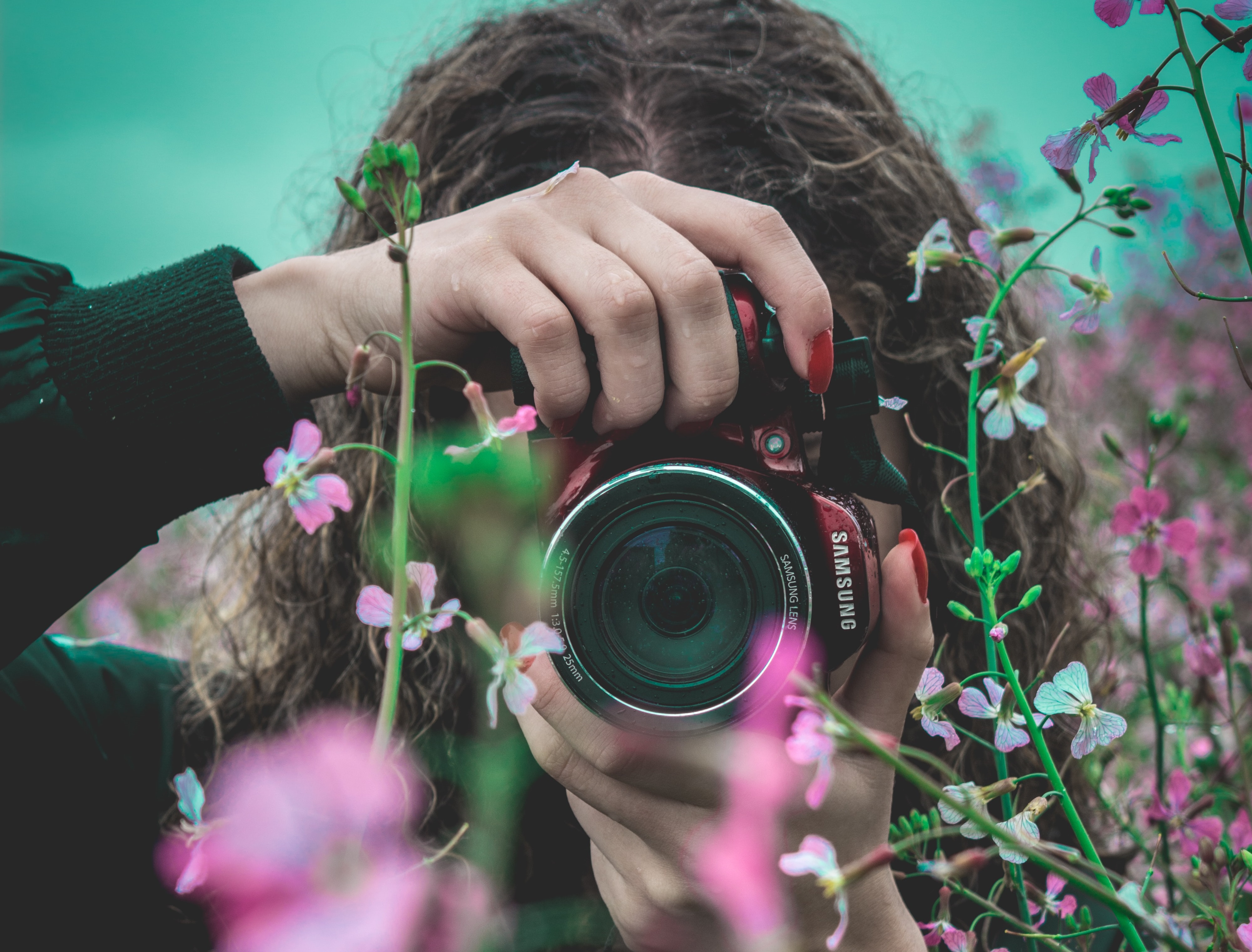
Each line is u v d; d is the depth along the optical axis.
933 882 1.25
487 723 1.25
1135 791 1.39
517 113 1.39
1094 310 0.87
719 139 1.36
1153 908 0.73
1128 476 2.43
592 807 0.93
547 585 0.83
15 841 1.16
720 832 0.85
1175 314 3.26
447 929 0.81
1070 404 1.89
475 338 0.93
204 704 1.40
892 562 0.83
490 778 0.81
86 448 0.88
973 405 0.88
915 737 1.38
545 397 0.84
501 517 1.17
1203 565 2.11
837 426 0.96
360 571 1.35
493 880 0.81
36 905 1.18
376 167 0.53
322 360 0.96
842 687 1.03
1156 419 0.95
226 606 1.59
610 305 0.82
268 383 0.90
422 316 0.91
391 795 1.06
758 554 0.83
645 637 0.84
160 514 0.93
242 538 1.52
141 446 0.89
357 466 1.36
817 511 0.84
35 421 0.87
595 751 0.85
